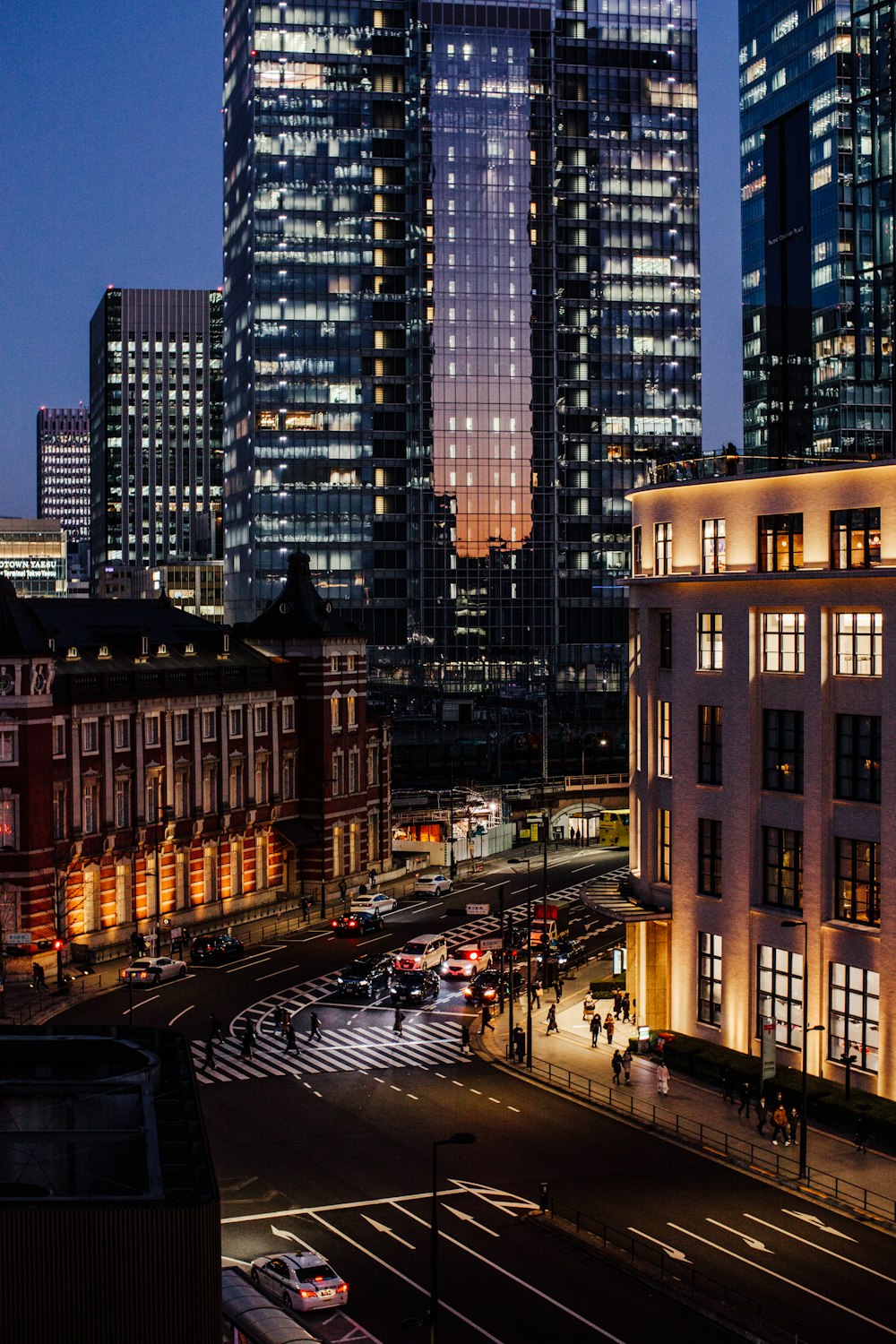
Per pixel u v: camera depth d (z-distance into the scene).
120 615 113.44
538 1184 59.66
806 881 71.94
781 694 74.06
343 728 122.69
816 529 72.19
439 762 191.50
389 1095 71.56
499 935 106.00
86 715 98.12
